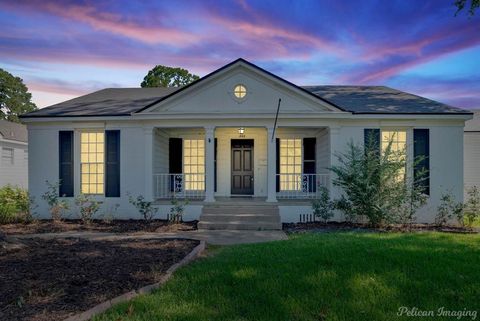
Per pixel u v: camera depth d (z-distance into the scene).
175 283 4.29
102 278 4.41
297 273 4.71
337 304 3.65
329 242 6.96
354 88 14.15
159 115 10.79
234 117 10.68
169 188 12.67
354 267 4.94
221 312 3.44
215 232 9.07
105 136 11.27
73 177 11.38
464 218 10.58
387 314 3.44
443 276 4.53
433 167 10.73
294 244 6.84
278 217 9.90
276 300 3.75
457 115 10.45
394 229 9.34
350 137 10.84
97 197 11.27
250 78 10.77
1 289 3.93
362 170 9.59
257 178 12.87
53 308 3.45
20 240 6.32
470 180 15.65
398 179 10.33
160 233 8.88
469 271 4.75
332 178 10.78
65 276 4.43
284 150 12.95
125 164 11.20
